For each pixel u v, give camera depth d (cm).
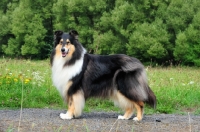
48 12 4428
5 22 4566
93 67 821
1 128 702
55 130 701
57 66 829
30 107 993
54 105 1035
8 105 988
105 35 3678
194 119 862
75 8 3934
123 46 3709
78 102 815
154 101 834
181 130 733
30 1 4431
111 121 808
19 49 4494
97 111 967
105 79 818
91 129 719
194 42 3278
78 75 812
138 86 806
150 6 3550
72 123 771
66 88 820
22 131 686
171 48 3447
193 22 3284
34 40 4216
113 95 827
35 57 4478
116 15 3553
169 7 3422
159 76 1656
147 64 3566
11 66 1805
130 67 809
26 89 1116
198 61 3222
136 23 3497
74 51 816
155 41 3334
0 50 4756
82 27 4031
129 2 3719
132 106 828
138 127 751
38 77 1209
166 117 888
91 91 821
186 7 3347
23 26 4275
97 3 3872
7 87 1118
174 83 1352
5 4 4966
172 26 3416
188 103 1080
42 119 809
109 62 823
